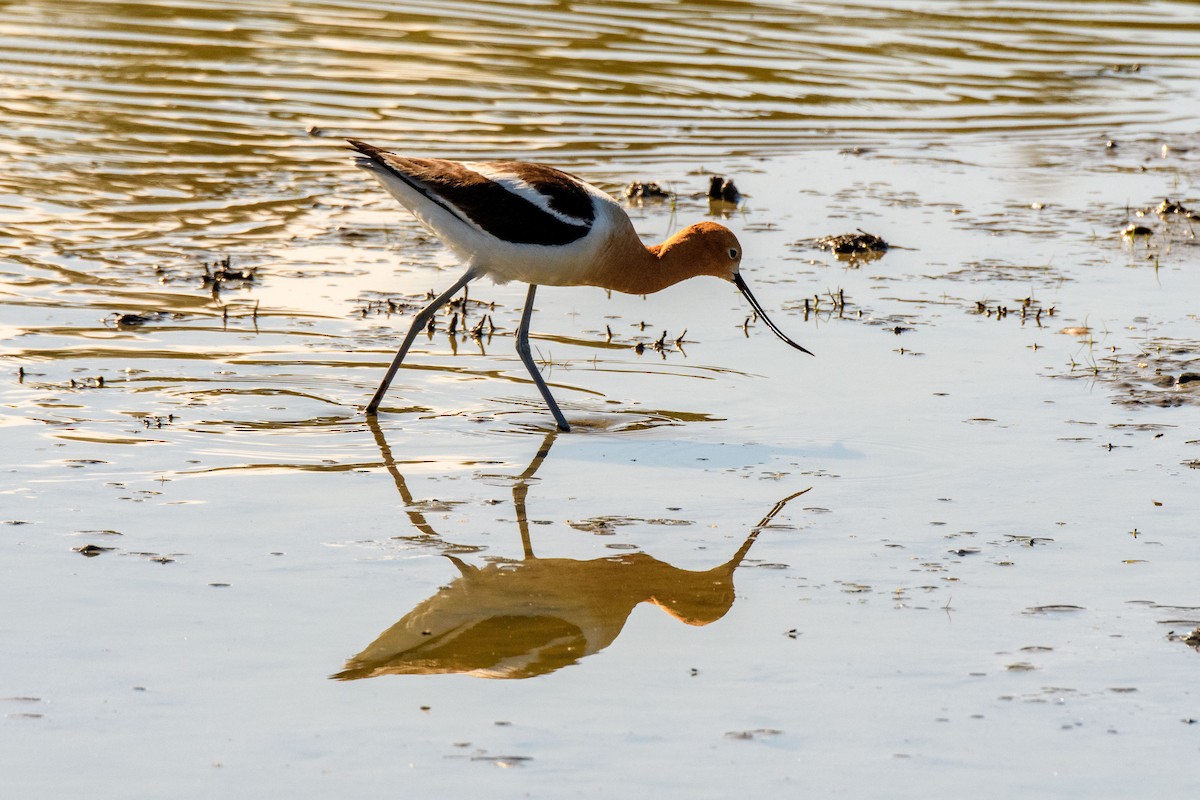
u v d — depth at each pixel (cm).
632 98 2284
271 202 1772
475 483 1034
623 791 666
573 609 848
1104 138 2189
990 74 2509
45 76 2256
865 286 1541
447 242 1177
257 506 977
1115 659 791
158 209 1717
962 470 1061
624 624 831
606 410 1195
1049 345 1347
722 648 804
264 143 1997
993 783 677
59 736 700
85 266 1509
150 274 1498
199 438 1098
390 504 990
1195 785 677
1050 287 1532
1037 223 1780
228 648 787
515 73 2381
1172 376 1258
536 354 1338
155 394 1184
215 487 1007
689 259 1245
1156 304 1472
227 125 2064
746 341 1377
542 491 1022
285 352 1302
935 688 761
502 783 670
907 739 713
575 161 1977
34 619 809
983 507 996
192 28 2598
